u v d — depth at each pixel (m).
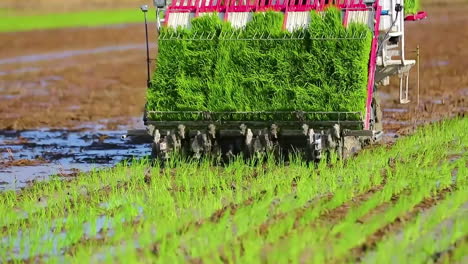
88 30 76.12
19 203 21.55
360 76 23.70
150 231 18.14
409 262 15.34
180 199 20.41
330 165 23.81
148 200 20.77
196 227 18.00
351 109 23.62
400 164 23.67
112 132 33.53
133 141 31.45
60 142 31.59
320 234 16.95
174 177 23.36
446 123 30.00
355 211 18.48
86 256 16.31
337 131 23.42
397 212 18.52
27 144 31.31
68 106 40.66
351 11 24.50
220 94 24.31
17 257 17.06
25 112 39.06
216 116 24.25
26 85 48.12
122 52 62.25
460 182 21.45
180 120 24.52
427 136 28.06
